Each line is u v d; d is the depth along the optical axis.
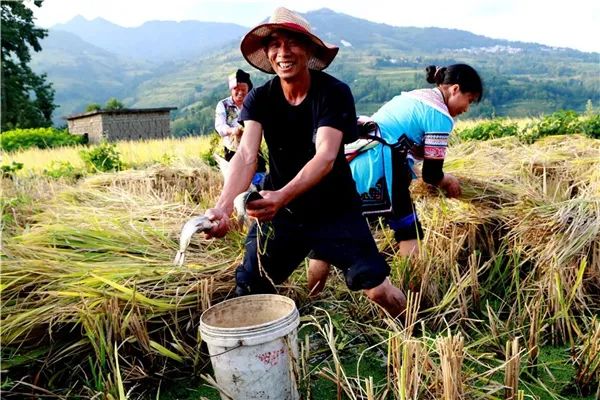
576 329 3.28
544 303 3.64
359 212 3.15
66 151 17.50
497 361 3.15
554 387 2.96
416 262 3.79
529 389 2.90
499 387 2.64
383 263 3.09
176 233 4.18
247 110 3.04
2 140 25.72
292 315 2.66
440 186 4.29
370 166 3.77
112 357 3.05
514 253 3.93
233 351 2.54
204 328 2.64
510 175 5.01
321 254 3.11
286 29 2.70
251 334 2.52
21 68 47.53
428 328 3.51
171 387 3.08
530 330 3.17
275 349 2.58
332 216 3.05
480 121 14.82
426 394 2.63
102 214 4.62
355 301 3.68
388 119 3.88
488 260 4.27
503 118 13.77
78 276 3.36
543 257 3.88
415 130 3.86
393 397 2.82
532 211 4.14
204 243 4.10
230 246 4.09
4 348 2.99
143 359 3.17
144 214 4.61
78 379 3.05
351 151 3.80
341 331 3.35
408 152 4.00
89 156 11.46
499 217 4.35
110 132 35.97
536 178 5.16
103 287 3.31
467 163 5.45
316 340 3.44
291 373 2.69
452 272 3.72
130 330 3.11
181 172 7.45
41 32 47.94
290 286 3.76
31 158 15.45
